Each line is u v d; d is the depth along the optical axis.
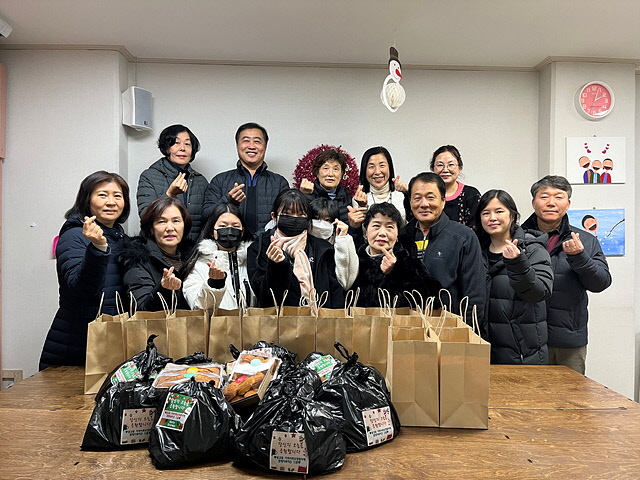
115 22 3.23
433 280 2.42
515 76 4.12
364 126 4.07
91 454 1.45
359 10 3.05
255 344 1.83
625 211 3.92
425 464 1.40
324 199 2.88
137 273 2.54
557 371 2.31
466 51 3.74
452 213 3.56
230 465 1.40
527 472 1.36
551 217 3.14
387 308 2.12
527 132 4.14
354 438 1.46
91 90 3.69
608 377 3.92
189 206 3.67
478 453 1.46
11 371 3.73
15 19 3.19
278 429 1.33
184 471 1.36
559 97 3.90
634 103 3.93
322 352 1.89
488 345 1.61
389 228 2.57
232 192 3.36
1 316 3.73
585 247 3.27
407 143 4.09
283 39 3.52
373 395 1.52
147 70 3.96
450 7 3.00
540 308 2.92
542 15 3.11
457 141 4.11
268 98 4.02
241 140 3.60
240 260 2.62
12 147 3.70
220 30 3.37
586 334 3.22
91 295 2.36
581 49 3.70
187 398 1.41
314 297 2.17
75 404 1.82
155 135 3.96
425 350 1.63
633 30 3.35
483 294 2.81
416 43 3.58
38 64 3.69
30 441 1.53
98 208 2.64
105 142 3.70
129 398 1.49
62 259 2.57
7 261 3.73
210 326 1.91
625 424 1.68
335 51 3.75
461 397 1.63
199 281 2.46
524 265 2.59
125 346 1.90
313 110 4.04
